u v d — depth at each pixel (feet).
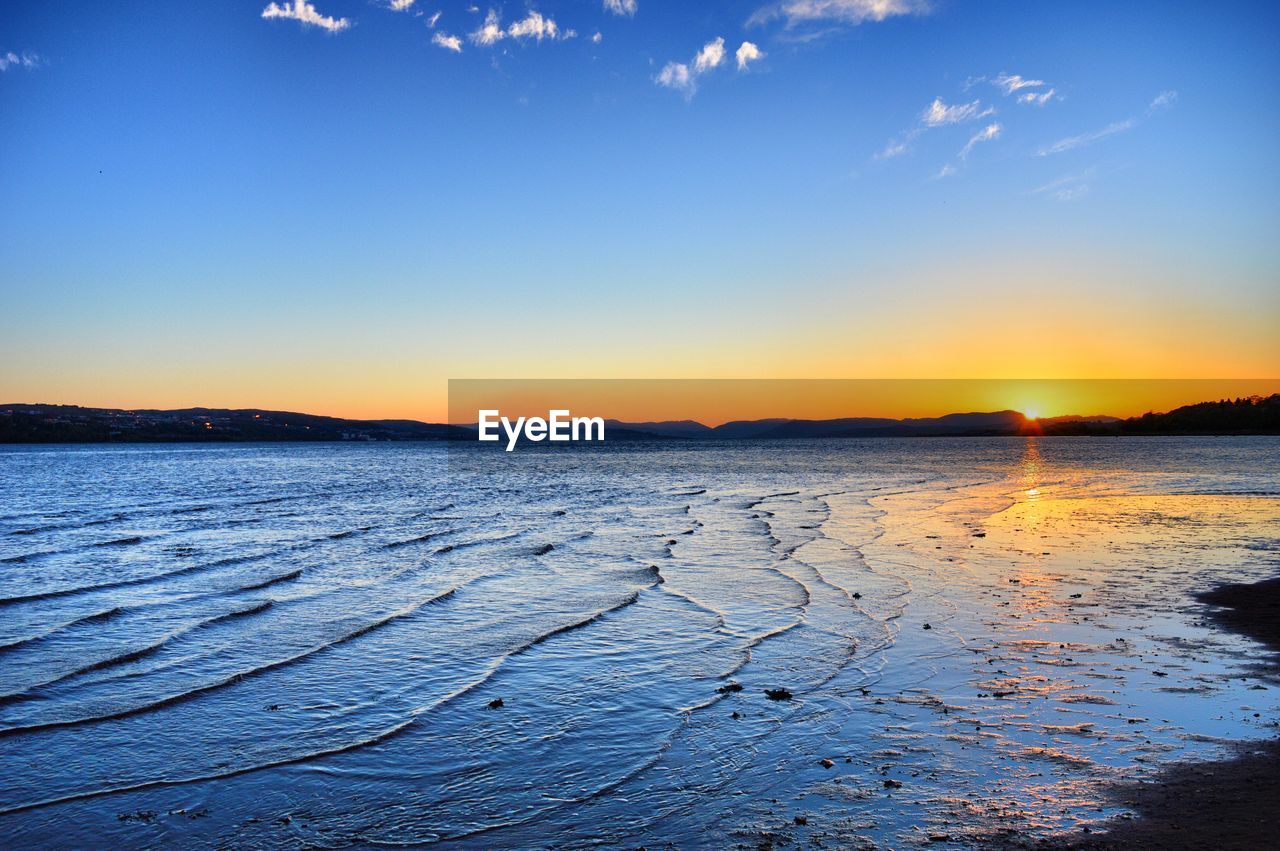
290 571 59.77
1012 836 19.60
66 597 50.31
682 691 31.83
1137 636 38.78
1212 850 18.43
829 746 25.94
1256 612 43.57
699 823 20.90
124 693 31.78
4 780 23.99
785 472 234.38
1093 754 24.59
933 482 180.45
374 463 319.68
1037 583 52.90
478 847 19.97
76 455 435.12
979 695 30.55
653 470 252.62
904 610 45.16
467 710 29.81
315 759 25.45
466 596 50.24
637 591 51.52
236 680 33.47
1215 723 26.99
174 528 89.81
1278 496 125.49
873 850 19.19
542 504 122.11
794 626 41.96
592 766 24.73
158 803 22.52
